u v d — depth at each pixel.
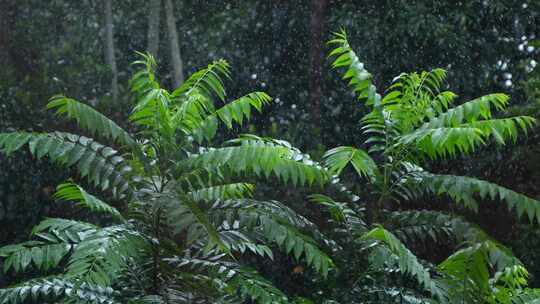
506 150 10.75
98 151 4.68
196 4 12.84
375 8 11.90
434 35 11.62
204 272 5.11
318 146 10.07
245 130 11.86
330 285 5.12
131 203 4.62
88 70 10.40
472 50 11.77
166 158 4.81
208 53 12.53
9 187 9.27
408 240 10.36
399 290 5.03
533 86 10.28
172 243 4.66
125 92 10.23
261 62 12.46
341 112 11.79
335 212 5.25
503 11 11.77
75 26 11.62
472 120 5.01
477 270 4.68
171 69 12.08
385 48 11.84
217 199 4.60
